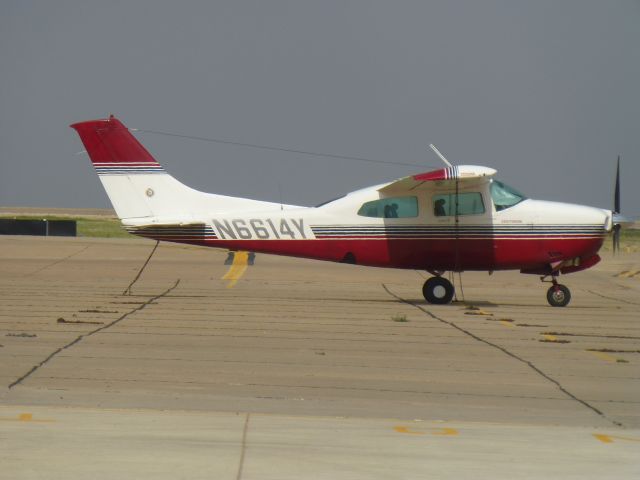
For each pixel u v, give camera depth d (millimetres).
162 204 73500
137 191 73438
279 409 32969
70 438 27031
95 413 30906
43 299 68625
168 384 36781
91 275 93875
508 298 82000
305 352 45406
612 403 35312
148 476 23422
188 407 32750
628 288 95688
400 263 72312
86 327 52281
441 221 71438
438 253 71688
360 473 24344
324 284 91188
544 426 31062
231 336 50344
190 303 68438
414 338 51250
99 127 73375
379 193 72062
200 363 41594
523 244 71500
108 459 24859
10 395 33594
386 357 44438
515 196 72438
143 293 76438
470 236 71375
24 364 39812
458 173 67875
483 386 38000
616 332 56500
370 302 73625
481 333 54062
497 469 25078
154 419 30219
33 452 25297
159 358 42562
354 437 28453
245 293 79562
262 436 28188
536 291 90250
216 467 24453
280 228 72688
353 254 72312
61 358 41656
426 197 71688
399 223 71688
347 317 61250
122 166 73438
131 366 40312
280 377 38906
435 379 39219
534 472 24891
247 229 72938
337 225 72188
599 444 28250
